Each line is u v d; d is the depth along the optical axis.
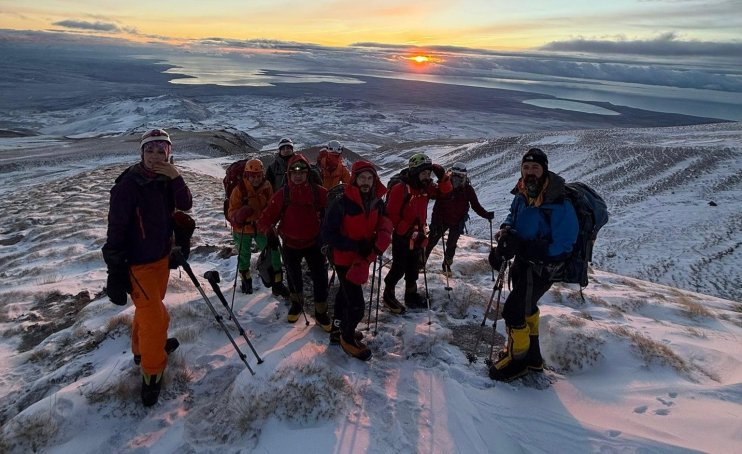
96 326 6.28
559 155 68.12
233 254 9.91
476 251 11.98
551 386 4.94
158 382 4.60
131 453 4.00
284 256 6.17
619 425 4.20
